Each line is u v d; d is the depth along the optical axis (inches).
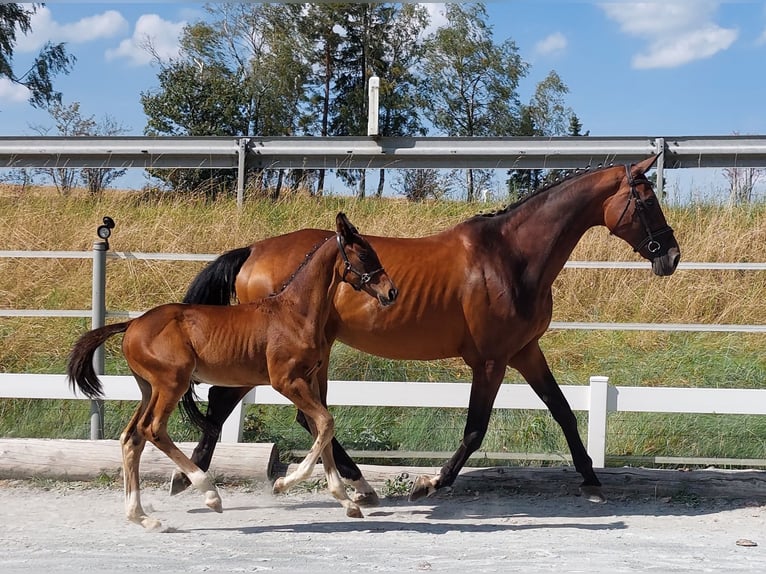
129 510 228.4
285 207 499.2
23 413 345.4
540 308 257.4
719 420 327.9
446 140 522.0
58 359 394.3
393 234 462.6
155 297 432.5
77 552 201.2
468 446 251.9
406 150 521.3
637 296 434.6
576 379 378.6
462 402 292.5
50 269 445.7
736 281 440.5
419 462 312.2
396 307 252.5
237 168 538.0
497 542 216.1
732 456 315.3
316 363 235.8
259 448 282.2
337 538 219.5
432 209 503.2
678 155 509.4
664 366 388.2
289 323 232.8
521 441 320.2
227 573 181.0
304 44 1042.1
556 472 274.5
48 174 570.3
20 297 432.8
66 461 281.7
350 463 259.9
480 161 526.9
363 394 293.4
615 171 259.6
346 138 525.7
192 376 236.2
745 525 239.9
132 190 554.6
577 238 262.7
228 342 231.6
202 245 463.2
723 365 384.5
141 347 229.3
